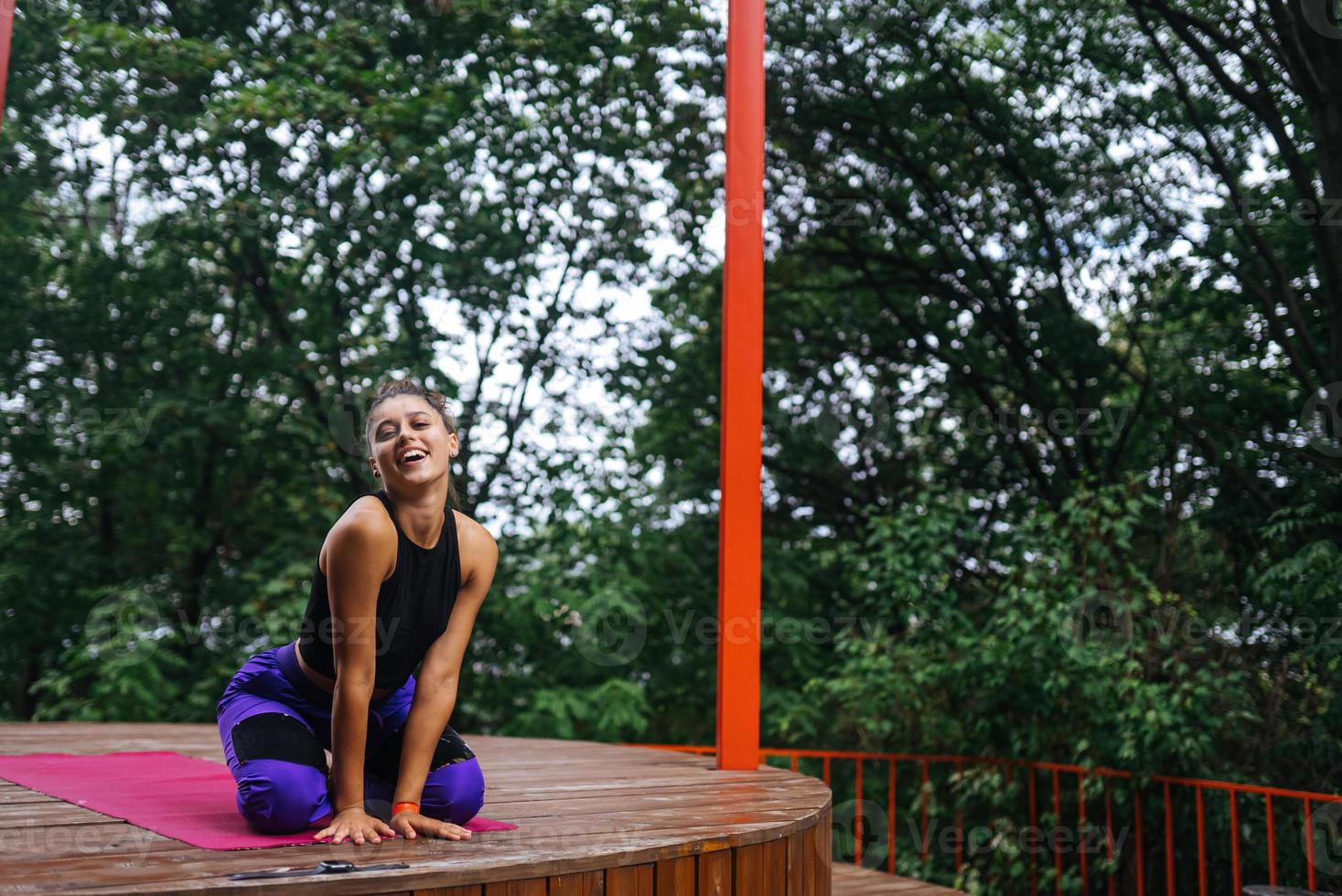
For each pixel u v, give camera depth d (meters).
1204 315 6.60
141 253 7.60
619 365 7.98
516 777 3.31
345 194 7.29
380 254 7.47
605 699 7.34
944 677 5.31
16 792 2.79
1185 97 6.16
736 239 3.82
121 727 5.16
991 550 6.44
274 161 7.25
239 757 2.15
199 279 7.92
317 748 2.23
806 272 8.20
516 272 7.52
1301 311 6.16
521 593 7.46
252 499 8.18
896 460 8.24
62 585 7.78
